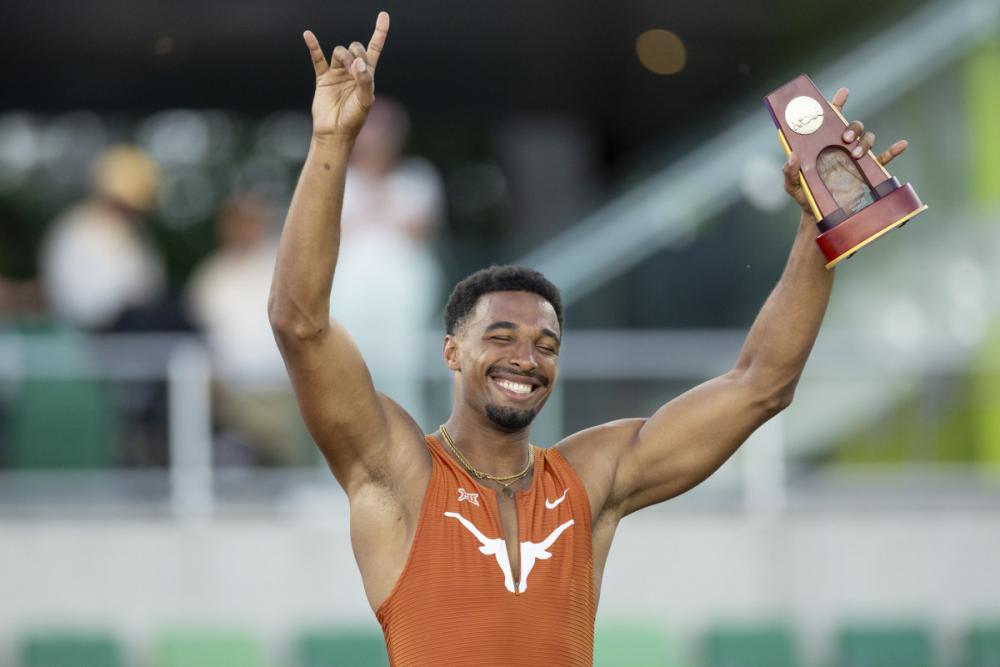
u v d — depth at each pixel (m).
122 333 32.00
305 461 30.52
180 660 28.95
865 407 31.44
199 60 45.47
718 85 47.06
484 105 49.34
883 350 31.53
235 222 34.19
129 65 45.94
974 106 34.97
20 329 30.67
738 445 15.93
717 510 30.86
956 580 30.72
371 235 31.41
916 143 34.78
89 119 67.50
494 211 63.09
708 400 15.87
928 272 32.88
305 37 14.24
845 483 31.20
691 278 32.78
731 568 30.56
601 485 15.48
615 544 30.58
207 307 33.16
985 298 32.66
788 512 30.84
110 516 29.95
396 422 14.98
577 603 14.71
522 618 14.41
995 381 31.61
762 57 45.31
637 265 32.66
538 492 15.05
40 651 28.78
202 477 30.27
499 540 14.62
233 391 30.50
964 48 35.41
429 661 14.27
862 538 30.72
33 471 30.02
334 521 30.19
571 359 30.48
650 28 43.84
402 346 30.58
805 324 15.62
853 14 43.12
